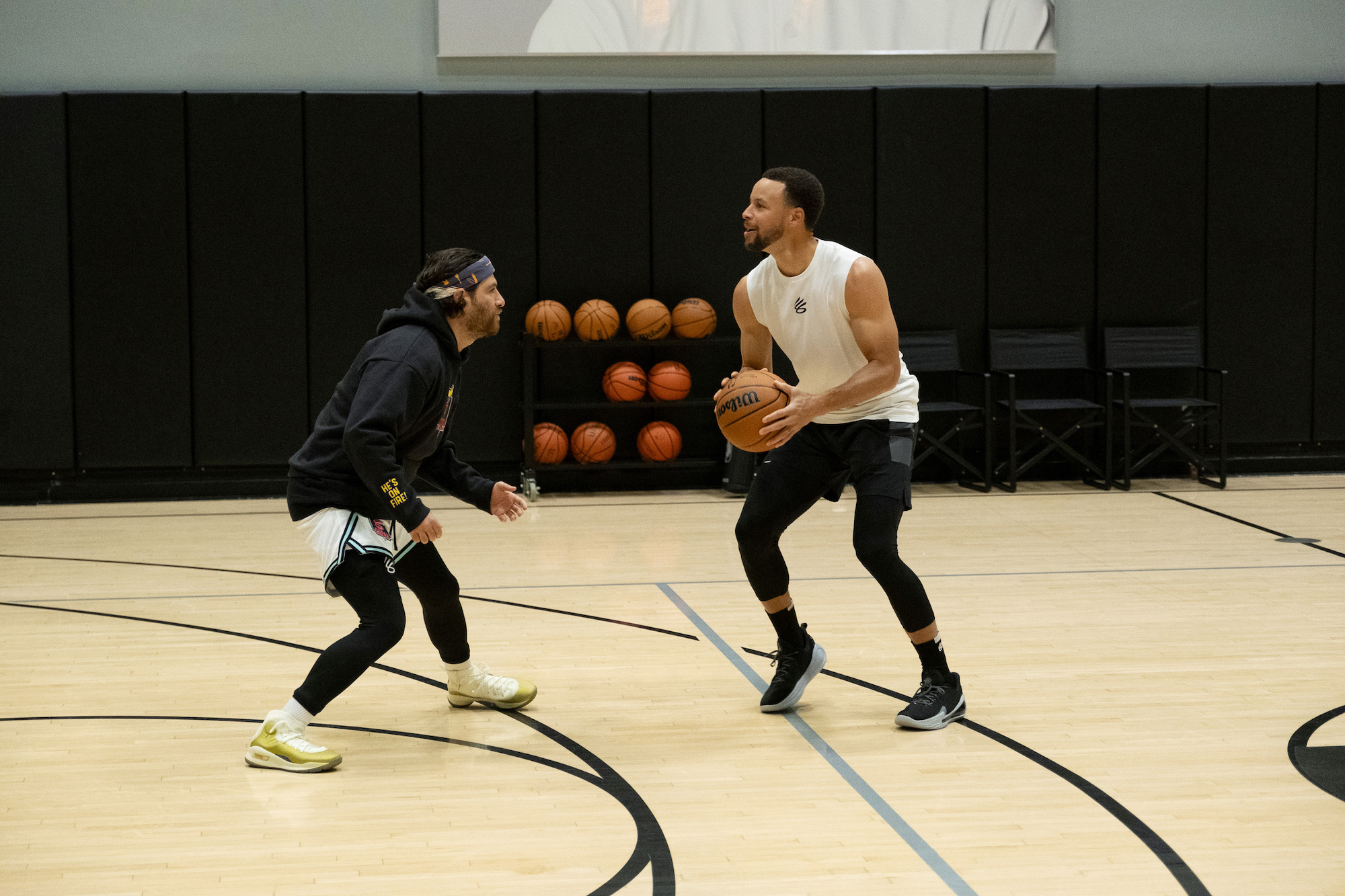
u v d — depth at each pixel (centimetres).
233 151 942
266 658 507
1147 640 531
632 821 340
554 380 990
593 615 583
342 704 448
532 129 967
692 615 583
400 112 953
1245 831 330
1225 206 1020
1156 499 914
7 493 943
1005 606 594
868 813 345
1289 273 1027
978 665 496
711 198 988
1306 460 1045
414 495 364
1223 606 590
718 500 938
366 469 359
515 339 980
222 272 948
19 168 929
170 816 343
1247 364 1030
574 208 976
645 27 991
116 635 546
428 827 336
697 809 349
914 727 416
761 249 410
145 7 950
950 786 366
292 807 350
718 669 495
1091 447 1020
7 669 491
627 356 993
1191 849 319
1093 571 673
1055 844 323
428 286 387
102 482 953
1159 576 658
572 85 991
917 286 1005
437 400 381
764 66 1006
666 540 774
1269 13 1038
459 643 429
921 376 1000
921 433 949
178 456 955
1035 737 410
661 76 999
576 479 984
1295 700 447
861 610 590
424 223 965
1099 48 1031
